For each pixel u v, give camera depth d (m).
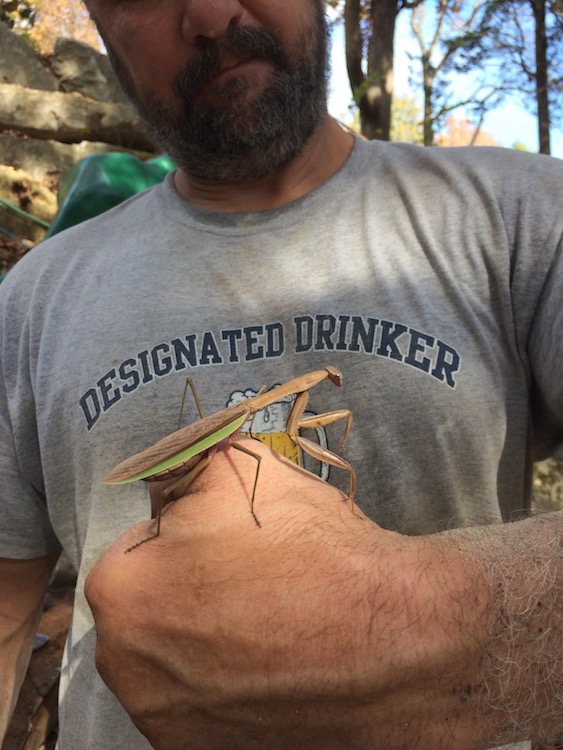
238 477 0.24
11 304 0.44
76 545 0.40
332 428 0.35
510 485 0.36
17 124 1.34
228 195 0.39
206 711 0.21
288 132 0.37
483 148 0.39
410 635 0.19
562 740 0.20
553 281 0.33
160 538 0.23
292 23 0.36
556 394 0.32
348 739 0.20
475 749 0.20
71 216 0.79
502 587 0.20
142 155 1.46
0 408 0.42
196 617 0.21
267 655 0.20
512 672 0.19
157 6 0.35
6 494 0.41
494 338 0.35
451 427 0.34
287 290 0.36
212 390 0.36
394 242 0.37
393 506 0.34
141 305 0.38
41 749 0.61
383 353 0.34
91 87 1.40
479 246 0.35
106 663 0.23
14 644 0.42
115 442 0.37
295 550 0.21
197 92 0.36
